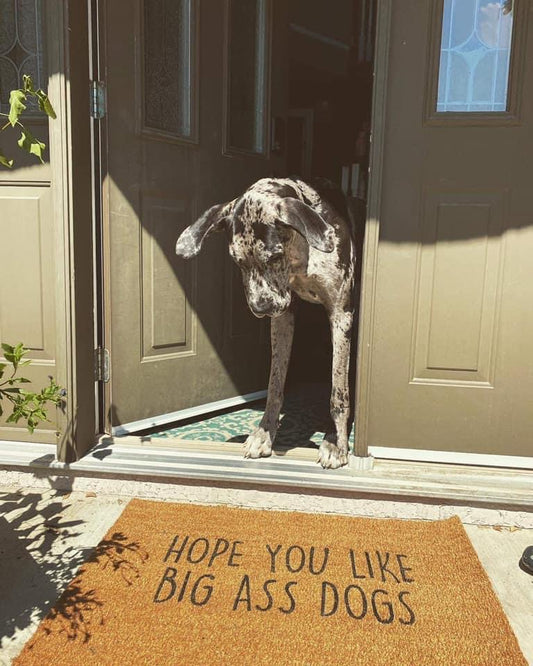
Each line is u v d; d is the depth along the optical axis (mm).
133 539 2314
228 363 3654
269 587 2041
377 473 2615
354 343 4188
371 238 2568
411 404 2697
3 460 2729
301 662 1709
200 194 3361
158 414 3279
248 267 2264
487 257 2572
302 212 2150
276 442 3215
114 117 2871
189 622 1865
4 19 2732
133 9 2883
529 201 2514
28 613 1934
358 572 2135
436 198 2572
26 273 2807
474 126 2512
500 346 2609
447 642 1797
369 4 6055
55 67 2576
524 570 2199
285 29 3838
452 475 2605
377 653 1749
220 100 3414
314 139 6285
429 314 2633
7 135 2752
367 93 6219
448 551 2273
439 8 2463
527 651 1800
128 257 3016
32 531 2408
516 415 2641
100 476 2709
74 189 2674
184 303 3336
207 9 3252
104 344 2980
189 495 2652
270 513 2539
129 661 1702
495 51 2490
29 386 2863
